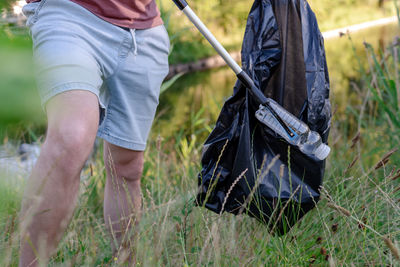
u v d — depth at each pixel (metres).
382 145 2.92
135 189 1.77
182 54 7.55
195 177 2.47
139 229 1.65
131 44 1.51
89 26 1.42
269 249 1.69
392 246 1.37
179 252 1.76
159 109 5.00
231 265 1.60
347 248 1.69
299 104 1.73
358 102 4.23
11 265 1.46
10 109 0.24
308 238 1.84
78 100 1.29
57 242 1.35
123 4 1.48
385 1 10.03
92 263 1.51
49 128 1.29
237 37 8.67
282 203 1.68
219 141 1.71
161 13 3.02
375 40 7.36
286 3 1.70
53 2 1.39
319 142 1.65
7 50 0.25
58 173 1.28
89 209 2.17
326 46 8.02
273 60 1.72
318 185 1.72
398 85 2.73
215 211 1.75
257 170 1.69
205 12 8.53
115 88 1.56
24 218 1.23
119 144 1.62
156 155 3.11
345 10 9.89
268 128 1.67
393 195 1.89
